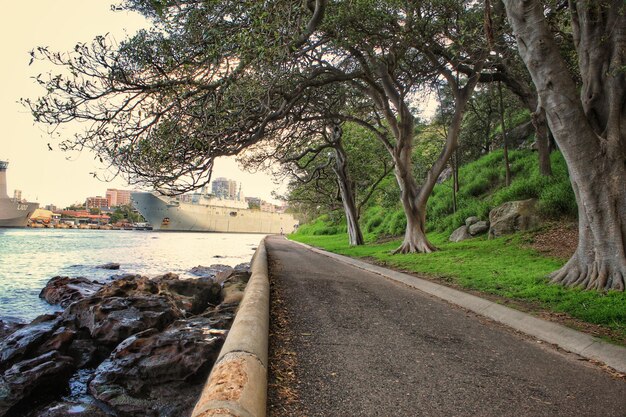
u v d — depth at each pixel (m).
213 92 7.94
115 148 7.59
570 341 5.30
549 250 13.08
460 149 29.55
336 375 3.98
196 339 5.42
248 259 29.95
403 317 6.69
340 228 46.84
